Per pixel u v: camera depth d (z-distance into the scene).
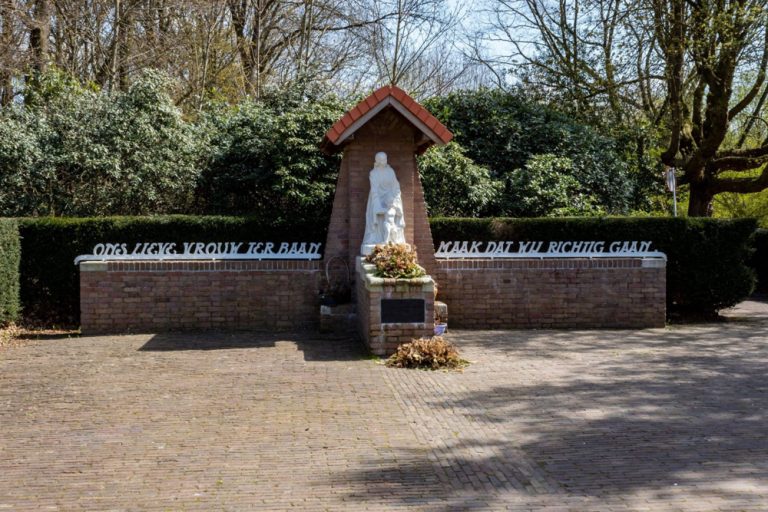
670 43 20.98
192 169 18.33
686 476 6.23
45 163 17.20
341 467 6.53
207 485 6.14
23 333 14.17
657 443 7.14
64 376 10.26
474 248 14.67
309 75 20.66
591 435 7.41
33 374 10.43
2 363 11.27
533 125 20.77
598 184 20.31
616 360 11.26
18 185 17.09
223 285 14.15
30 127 17.72
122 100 18.39
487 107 21.00
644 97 25.27
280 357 11.43
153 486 6.13
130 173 17.69
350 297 14.02
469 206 18.48
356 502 5.76
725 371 10.44
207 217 15.97
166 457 6.83
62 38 25.52
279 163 17.45
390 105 13.67
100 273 13.90
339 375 10.13
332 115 17.80
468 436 7.40
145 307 13.99
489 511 5.56
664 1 20.61
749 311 18.25
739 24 19.67
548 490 5.96
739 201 28.28
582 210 18.81
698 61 20.64
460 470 6.44
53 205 17.62
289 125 17.50
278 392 9.16
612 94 24.52
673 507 5.58
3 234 14.01
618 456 6.77
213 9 27.41
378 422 7.86
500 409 8.39
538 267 14.53
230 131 19.38
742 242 15.73
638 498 5.77
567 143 20.52
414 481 6.19
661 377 10.05
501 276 14.49
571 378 9.98
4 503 5.80
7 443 7.30
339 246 14.54
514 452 6.91
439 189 18.34
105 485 6.16
